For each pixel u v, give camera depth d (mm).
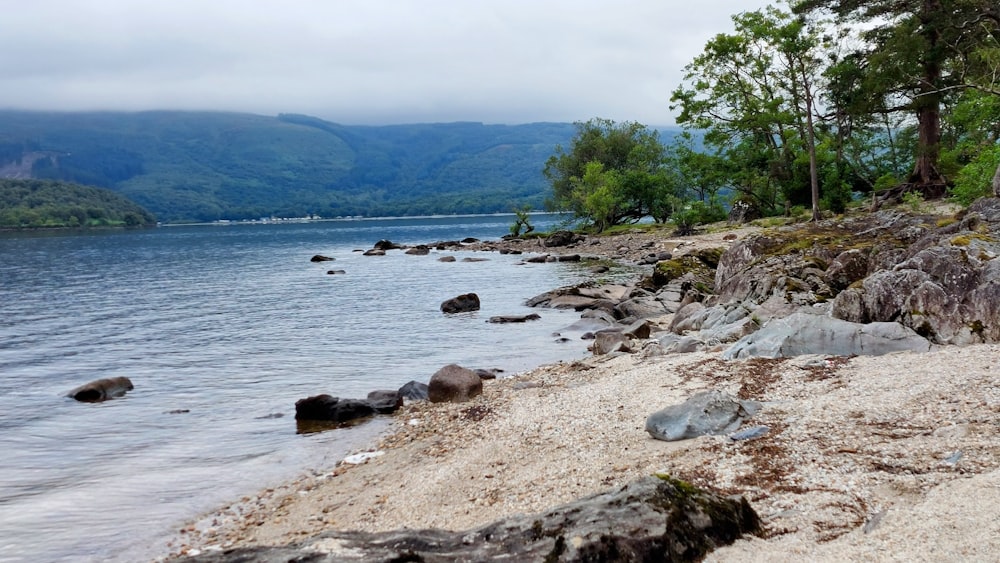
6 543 10656
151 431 16641
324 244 119250
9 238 155875
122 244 127250
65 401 19797
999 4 50812
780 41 59000
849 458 8906
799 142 67375
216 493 12570
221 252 99812
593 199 90188
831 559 6246
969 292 15461
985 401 10109
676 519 6656
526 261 65812
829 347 15242
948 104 61406
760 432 10500
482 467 11844
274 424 16938
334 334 30469
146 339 30531
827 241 26797
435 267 63781
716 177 74375
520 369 22297
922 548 6160
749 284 25109
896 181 63344
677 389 14266
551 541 6504
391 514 10547
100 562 9977
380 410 17422
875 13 57281
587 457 11195
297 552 6570
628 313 31562
